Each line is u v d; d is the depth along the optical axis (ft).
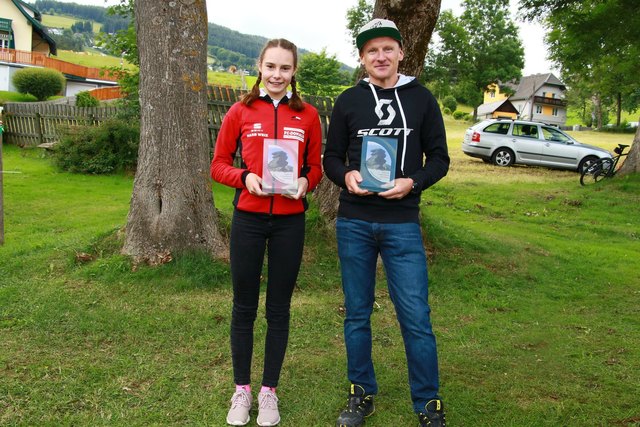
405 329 8.98
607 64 56.85
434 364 8.95
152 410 9.53
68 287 14.92
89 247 17.08
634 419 9.91
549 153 57.00
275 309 9.44
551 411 10.09
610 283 19.62
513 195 40.73
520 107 260.83
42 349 11.64
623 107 211.00
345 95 9.41
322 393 10.38
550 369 12.02
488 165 58.18
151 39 15.81
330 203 19.77
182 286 15.21
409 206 9.07
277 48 8.82
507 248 22.57
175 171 16.19
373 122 9.00
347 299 9.46
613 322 15.51
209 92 36.55
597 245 26.96
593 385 11.28
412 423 9.49
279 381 10.78
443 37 192.54
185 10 15.88
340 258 9.50
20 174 36.60
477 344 13.32
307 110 9.20
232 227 9.25
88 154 38.24
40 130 52.65
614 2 42.34
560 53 49.11
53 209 27.14
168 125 16.05
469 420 9.71
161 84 15.92
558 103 254.47
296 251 9.23
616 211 36.42
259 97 9.12
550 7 43.93
